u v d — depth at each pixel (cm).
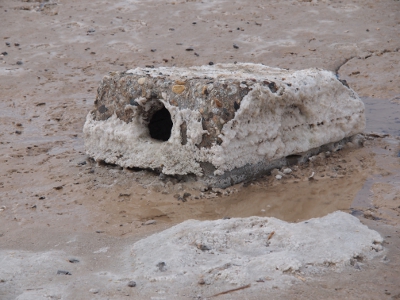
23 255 529
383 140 864
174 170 707
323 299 440
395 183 712
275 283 457
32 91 1151
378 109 1020
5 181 740
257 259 484
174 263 486
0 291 461
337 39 1395
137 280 470
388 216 620
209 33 1455
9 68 1263
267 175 736
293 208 654
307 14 1562
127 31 1488
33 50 1380
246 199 676
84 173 757
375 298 443
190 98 690
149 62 1305
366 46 1345
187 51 1356
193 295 447
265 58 1304
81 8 1656
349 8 1599
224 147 675
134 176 733
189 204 665
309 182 721
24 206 666
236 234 525
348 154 805
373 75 1187
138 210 654
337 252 493
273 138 725
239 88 679
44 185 727
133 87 731
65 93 1145
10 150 858
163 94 707
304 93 738
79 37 1458
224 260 487
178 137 696
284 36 1426
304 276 468
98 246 559
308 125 765
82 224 618
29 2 1712
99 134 766
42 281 477
